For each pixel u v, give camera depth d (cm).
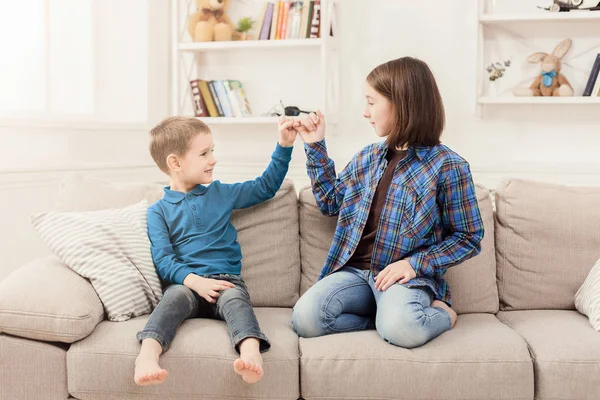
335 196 228
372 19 347
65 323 181
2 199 272
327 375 181
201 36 349
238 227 232
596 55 325
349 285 208
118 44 348
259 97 366
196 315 204
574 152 334
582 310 214
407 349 184
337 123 355
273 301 231
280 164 231
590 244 227
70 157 312
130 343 183
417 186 209
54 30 317
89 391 182
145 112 356
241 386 179
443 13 340
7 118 275
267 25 344
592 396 178
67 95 325
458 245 208
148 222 221
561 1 316
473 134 342
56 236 208
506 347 183
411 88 210
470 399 179
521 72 333
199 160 222
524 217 230
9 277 201
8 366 183
